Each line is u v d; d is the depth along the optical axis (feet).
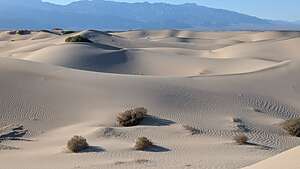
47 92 102.53
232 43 384.47
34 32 466.70
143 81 116.98
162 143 74.23
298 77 144.36
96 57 204.64
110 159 64.18
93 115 94.43
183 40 416.46
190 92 112.47
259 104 116.37
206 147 72.90
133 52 218.38
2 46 314.96
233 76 139.44
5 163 63.62
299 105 123.13
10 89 101.09
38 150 72.54
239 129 88.22
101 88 108.06
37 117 91.81
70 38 272.92
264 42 286.46
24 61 125.08
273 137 86.17
